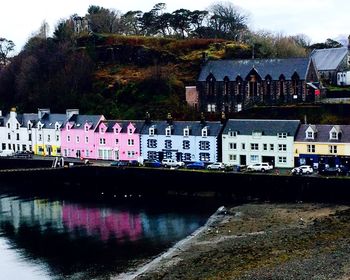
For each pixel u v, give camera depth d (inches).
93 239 2385.6
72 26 6614.2
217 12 6948.8
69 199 3255.4
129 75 5359.3
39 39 6299.2
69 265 2054.6
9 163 4106.8
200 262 1925.4
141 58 5600.4
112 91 5132.9
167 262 1983.3
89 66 5472.4
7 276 1955.0
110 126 4089.6
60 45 5915.4
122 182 3442.4
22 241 2389.3
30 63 5689.0
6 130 4680.1
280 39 6318.9
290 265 1754.4
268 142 3444.9
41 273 1979.6
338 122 3742.6
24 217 2817.4
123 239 2368.4
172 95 4926.2
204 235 2322.8
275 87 4379.9
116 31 7017.7
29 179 3708.2
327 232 2177.7
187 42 5762.8
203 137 3649.1
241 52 5388.8
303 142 3336.6
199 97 4694.9
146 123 3946.9
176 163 3499.0
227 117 4192.9
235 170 3255.4
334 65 5024.6
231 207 2851.9
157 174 3309.5
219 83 4589.1
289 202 2893.7
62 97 5172.2
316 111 3892.7
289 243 2052.2
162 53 5565.9
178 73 5285.4
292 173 3070.9
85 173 3565.5
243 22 7111.2
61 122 4377.5
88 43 6013.8
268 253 1937.7
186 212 2827.3
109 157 4087.1
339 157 3238.2
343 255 1827.0
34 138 4507.9
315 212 2610.7
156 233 2442.2
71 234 2479.1
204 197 3157.0
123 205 3053.6
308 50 6825.8
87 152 4202.8
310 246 1982.0
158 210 2898.6
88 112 4948.3
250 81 4468.5
